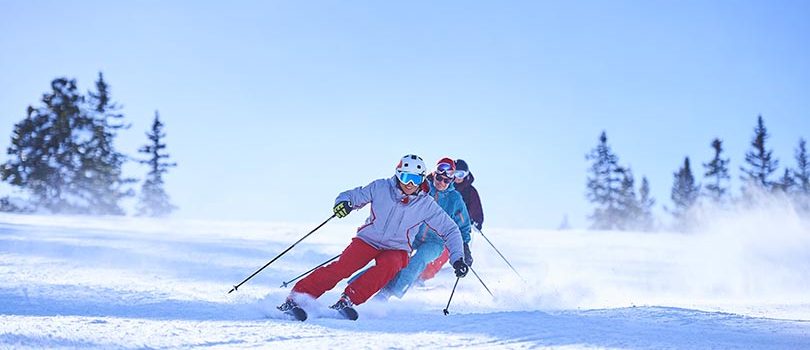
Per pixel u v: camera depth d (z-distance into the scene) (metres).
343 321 7.18
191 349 5.30
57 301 7.74
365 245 8.64
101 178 69.50
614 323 6.88
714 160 84.94
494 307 9.68
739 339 6.14
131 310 7.27
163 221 33.44
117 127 71.62
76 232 20.64
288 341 5.73
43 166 67.44
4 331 5.61
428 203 8.80
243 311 7.48
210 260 14.35
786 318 8.10
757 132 83.88
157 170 76.06
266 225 32.56
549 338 6.05
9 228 20.80
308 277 8.20
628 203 88.19
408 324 6.83
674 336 6.23
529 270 15.98
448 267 15.77
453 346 5.64
